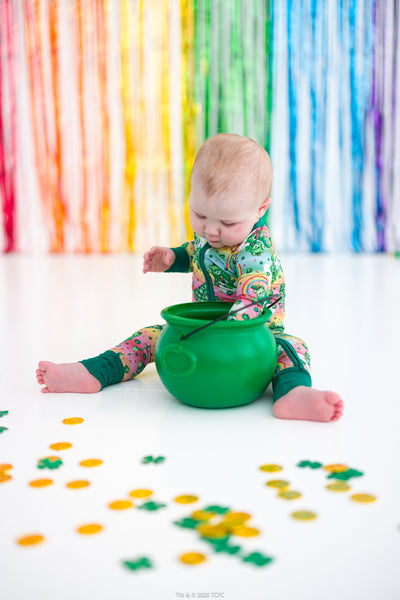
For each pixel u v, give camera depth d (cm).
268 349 117
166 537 74
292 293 253
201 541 73
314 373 143
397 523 77
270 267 127
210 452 98
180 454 97
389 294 250
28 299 240
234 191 117
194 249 141
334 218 393
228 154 118
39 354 161
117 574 67
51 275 302
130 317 207
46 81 379
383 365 150
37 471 91
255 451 98
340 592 64
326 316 208
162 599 63
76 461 95
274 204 391
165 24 377
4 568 68
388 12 375
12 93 378
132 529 76
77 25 376
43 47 376
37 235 391
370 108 383
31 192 387
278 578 66
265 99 383
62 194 388
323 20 377
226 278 132
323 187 390
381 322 199
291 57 379
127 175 388
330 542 73
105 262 350
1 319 204
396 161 388
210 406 117
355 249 394
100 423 111
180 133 386
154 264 142
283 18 377
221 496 84
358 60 379
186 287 269
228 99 384
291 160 387
